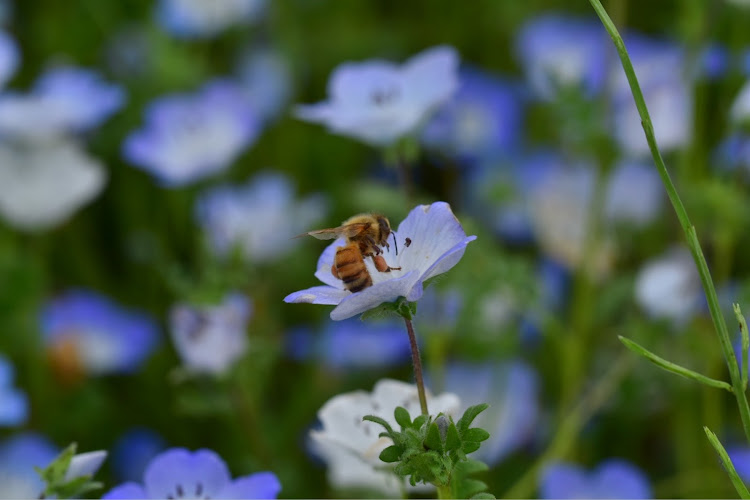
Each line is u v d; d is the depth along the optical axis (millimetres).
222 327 510
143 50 804
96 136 745
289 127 786
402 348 613
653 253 672
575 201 658
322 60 826
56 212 636
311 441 574
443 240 394
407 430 379
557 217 656
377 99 511
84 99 657
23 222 637
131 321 645
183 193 714
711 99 681
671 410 583
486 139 731
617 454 582
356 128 510
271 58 817
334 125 511
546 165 691
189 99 688
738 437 574
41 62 832
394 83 512
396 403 422
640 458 590
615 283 575
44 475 396
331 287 400
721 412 582
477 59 842
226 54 851
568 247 646
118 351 632
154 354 641
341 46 828
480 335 571
